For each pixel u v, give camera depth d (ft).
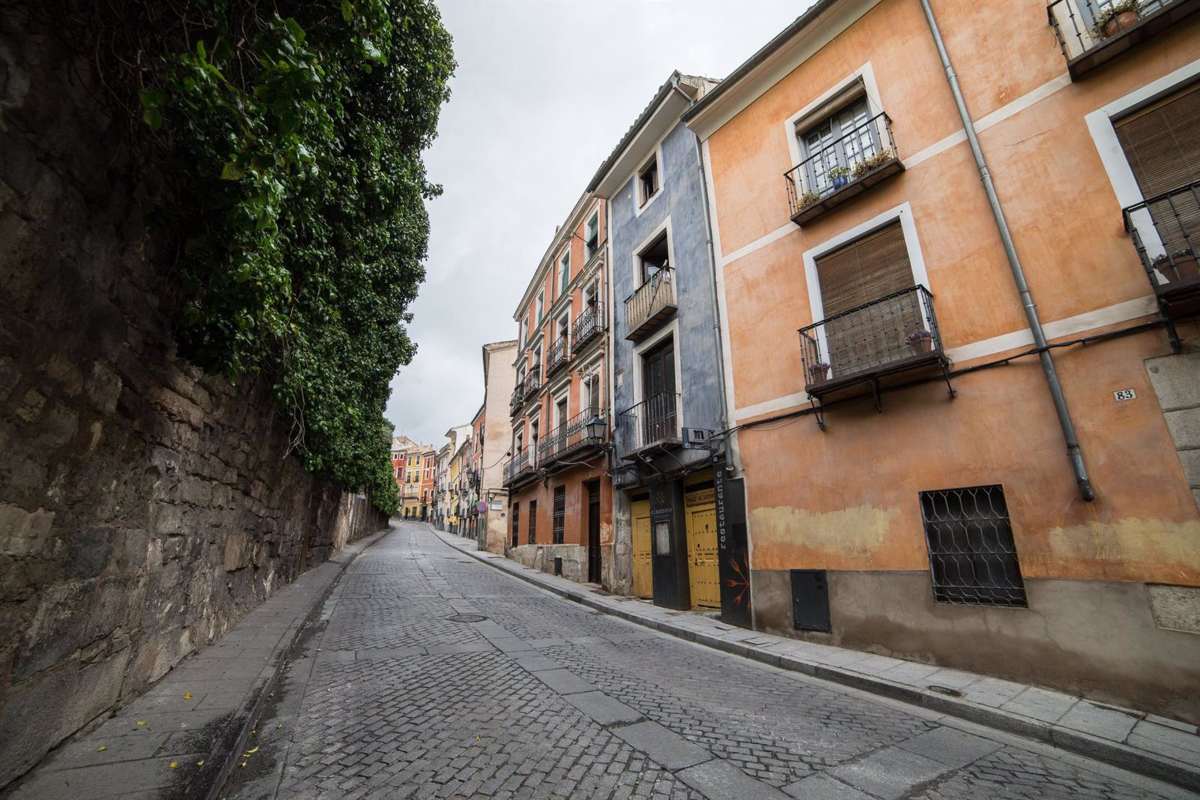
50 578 10.10
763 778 11.26
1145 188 18.25
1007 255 20.95
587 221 60.64
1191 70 17.66
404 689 16.67
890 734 14.33
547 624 29.22
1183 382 16.52
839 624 24.00
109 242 10.55
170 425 14.99
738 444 30.71
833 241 27.37
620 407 45.14
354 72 21.47
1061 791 11.41
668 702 16.11
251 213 11.10
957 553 21.06
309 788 10.34
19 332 8.45
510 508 78.79
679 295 38.55
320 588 37.35
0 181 7.66
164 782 9.60
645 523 41.34
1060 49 20.86
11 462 8.68
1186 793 11.52
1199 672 15.07
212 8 8.66
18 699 9.32
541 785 10.61
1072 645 17.42
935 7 25.13
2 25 7.52
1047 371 19.25
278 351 21.97
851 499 24.58
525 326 87.86
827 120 29.89
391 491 161.99
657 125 43.50
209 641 20.17
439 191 40.68
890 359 24.04
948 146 23.66
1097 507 17.61
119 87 9.80
